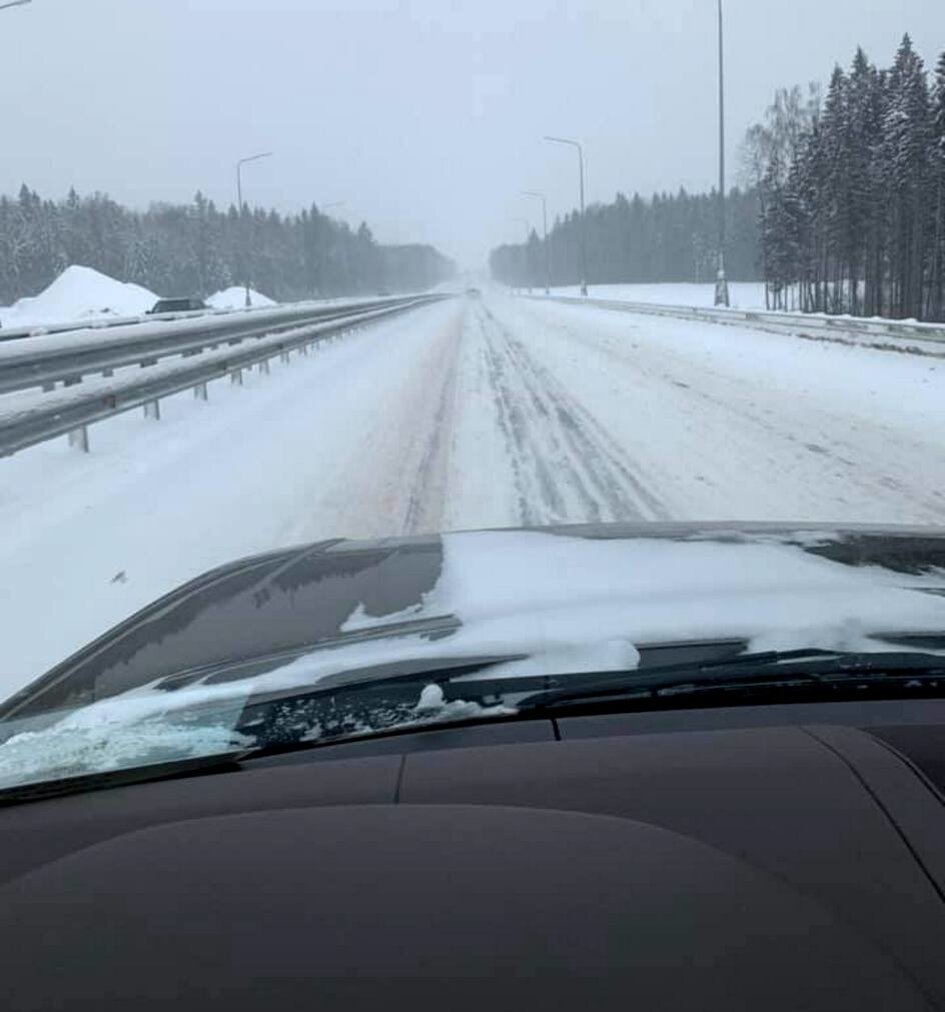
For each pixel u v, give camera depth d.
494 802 1.38
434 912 1.11
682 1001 0.97
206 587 2.91
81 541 6.04
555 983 1.00
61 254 109.38
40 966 1.07
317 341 23.34
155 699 1.82
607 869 1.18
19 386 7.40
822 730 1.58
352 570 2.79
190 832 1.31
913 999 0.99
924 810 1.31
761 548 2.80
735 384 14.03
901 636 1.95
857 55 55.81
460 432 10.20
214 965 1.05
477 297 91.12
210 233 123.12
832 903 1.13
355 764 1.53
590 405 12.10
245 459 8.77
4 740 1.76
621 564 2.58
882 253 54.09
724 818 1.30
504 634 1.98
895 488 7.14
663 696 1.74
